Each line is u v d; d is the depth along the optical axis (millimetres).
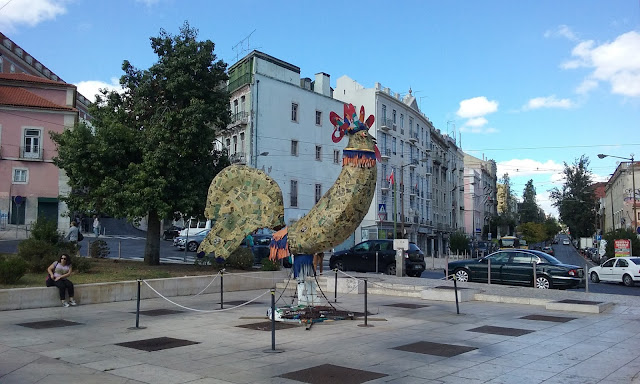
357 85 55406
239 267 20891
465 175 96250
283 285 19078
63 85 42000
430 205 69625
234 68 47406
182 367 7238
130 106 21172
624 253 34500
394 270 24141
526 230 80188
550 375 6836
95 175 19125
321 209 10648
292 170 46375
